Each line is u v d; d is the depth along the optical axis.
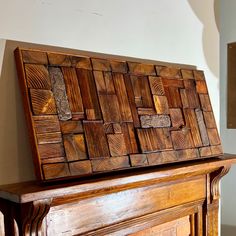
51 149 0.88
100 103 1.03
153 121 1.17
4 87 0.90
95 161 0.96
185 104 1.31
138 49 1.25
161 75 1.26
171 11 1.39
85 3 1.09
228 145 2.25
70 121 0.94
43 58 0.93
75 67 1.00
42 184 0.85
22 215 0.83
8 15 0.91
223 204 2.37
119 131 1.05
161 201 1.21
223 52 2.27
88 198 0.97
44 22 0.98
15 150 0.91
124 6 1.20
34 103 0.88
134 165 1.06
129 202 1.10
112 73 1.09
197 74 1.42
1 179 0.89
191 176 1.30
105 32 1.14
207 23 1.57
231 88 2.20
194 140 1.29
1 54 0.90
